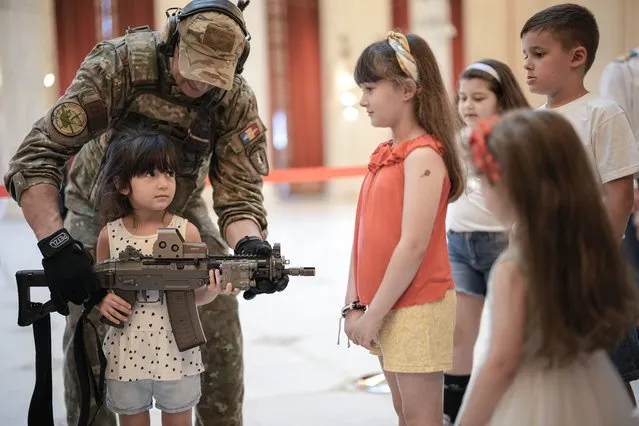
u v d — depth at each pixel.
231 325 3.83
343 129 23.92
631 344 3.85
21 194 3.28
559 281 2.46
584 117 3.91
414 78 3.34
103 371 3.22
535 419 2.55
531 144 2.47
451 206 4.92
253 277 3.13
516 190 2.48
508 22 23.92
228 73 3.21
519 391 2.59
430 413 3.37
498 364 2.53
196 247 3.16
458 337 4.80
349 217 18.91
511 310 2.53
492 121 2.63
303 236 15.22
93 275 3.13
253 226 3.63
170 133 3.52
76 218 3.75
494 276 2.60
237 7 3.37
